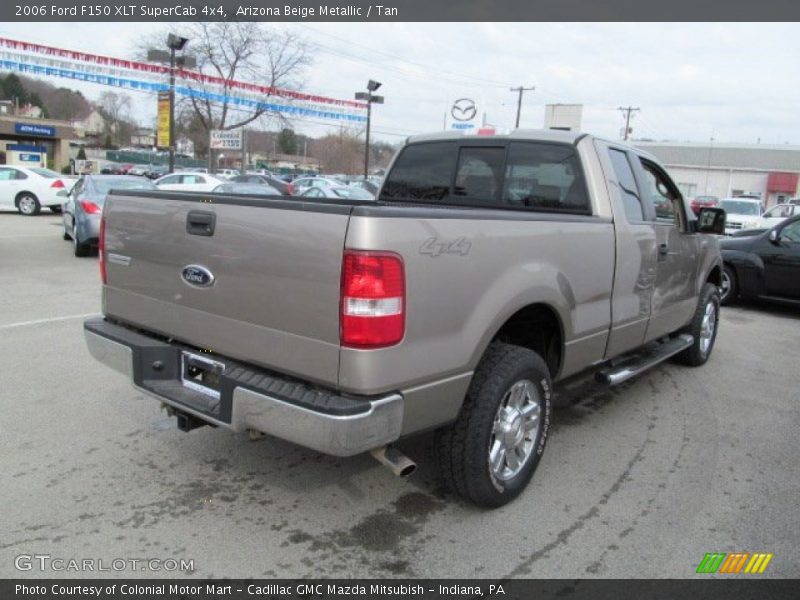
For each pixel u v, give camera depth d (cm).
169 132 2512
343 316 248
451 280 274
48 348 582
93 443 392
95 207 1126
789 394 542
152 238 322
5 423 416
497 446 322
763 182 6481
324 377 259
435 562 285
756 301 1007
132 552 285
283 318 268
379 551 292
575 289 357
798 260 881
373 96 3597
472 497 316
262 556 286
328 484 352
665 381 566
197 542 294
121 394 473
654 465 391
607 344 411
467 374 291
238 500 332
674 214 504
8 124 4578
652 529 317
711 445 425
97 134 9300
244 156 2991
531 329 367
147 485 344
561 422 460
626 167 438
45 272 991
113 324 361
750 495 356
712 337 631
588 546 301
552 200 419
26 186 2031
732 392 541
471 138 461
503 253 300
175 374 324
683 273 520
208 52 3919
